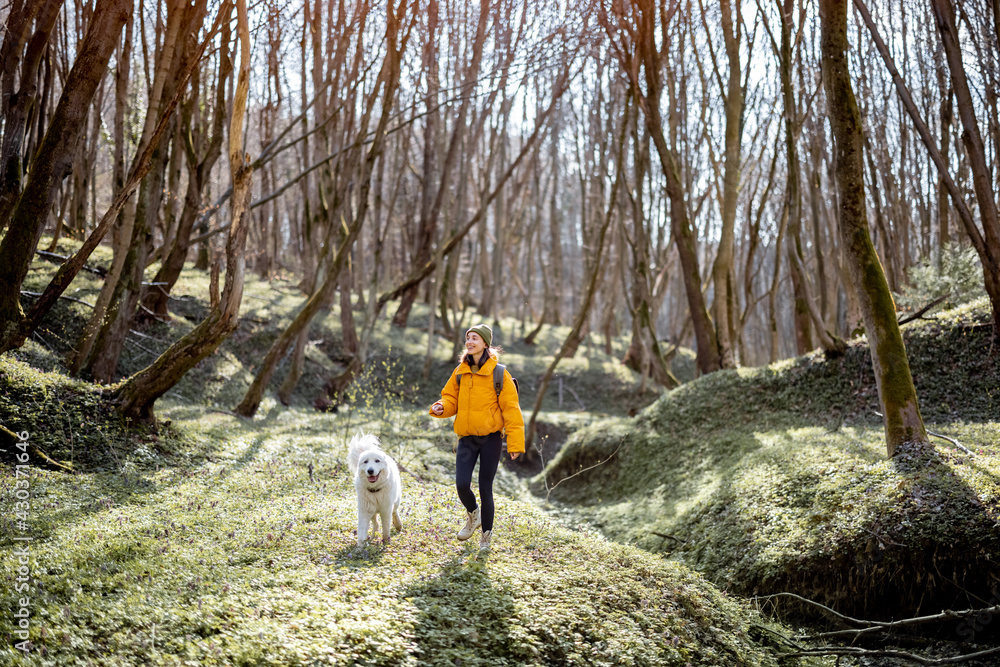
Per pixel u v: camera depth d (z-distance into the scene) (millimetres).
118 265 10422
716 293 14008
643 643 4363
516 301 41531
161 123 6934
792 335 33469
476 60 15391
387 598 4168
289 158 31734
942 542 5551
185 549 4855
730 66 13547
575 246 40531
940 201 13805
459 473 5461
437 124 25406
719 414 11477
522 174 30734
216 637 3461
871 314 7797
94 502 5957
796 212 12453
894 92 17156
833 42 8188
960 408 9164
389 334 24172
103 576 4207
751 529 7051
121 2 6594
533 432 15148
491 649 3896
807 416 10445
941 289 11773
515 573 4992
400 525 5930
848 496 6680
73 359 10367
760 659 4969
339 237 20688
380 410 14516
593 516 9992
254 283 26656
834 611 5445
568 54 14641
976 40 11758
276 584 4254
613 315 28344
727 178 13828
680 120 19266
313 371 18766
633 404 22344
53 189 6664
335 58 14758
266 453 9289
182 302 18109
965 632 5102
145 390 8172
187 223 15109
